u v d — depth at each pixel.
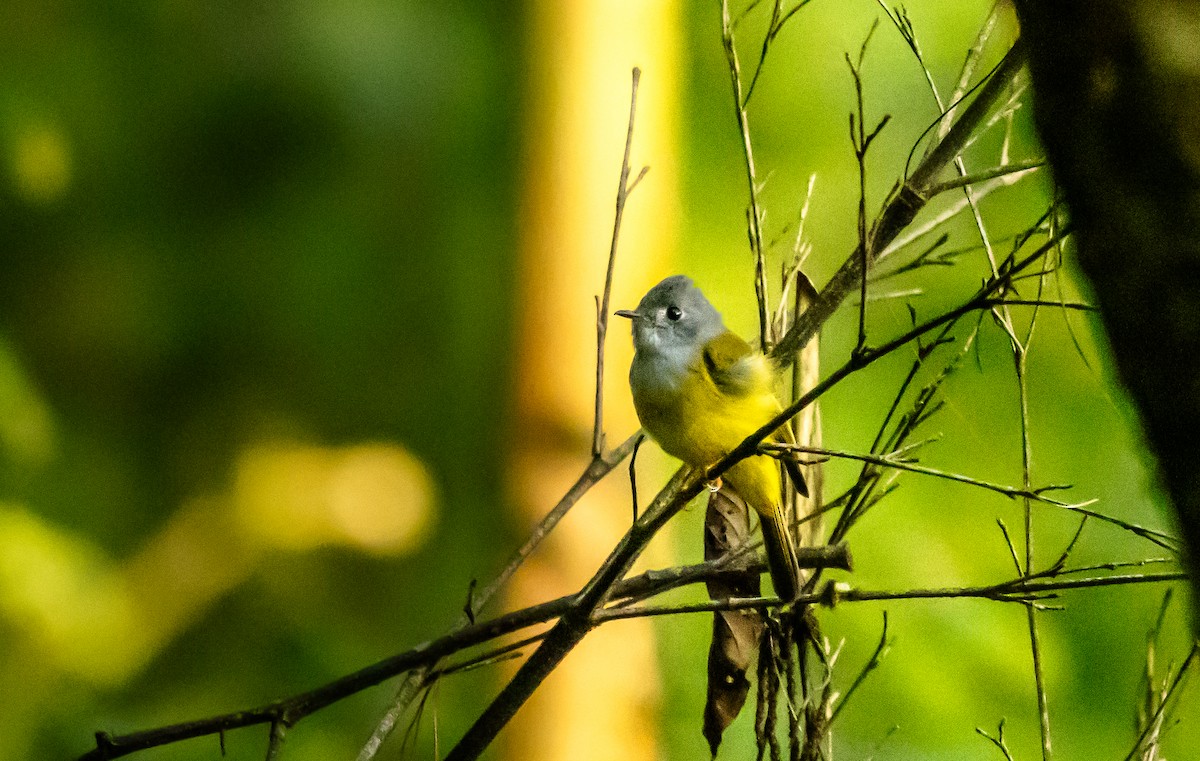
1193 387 2.20
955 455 10.84
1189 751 8.29
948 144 5.45
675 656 11.48
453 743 11.71
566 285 12.30
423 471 15.80
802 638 5.34
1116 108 2.23
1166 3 2.20
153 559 14.87
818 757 5.14
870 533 10.56
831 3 12.51
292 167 16.97
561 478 11.95
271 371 17.66
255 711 4.80
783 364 6.15
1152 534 4.31
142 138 16.89
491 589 5.56
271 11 16.44
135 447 17.38
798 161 12.63
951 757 9.95
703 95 13.80
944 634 10.31
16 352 16.00
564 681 11.27
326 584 15.45
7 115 14.97
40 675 12.99
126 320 17.31
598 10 12.49
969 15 12.26
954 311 4.00
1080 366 10.67
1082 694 10.16
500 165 16.34
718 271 12.85
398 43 16.19
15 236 16.95
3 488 14.56
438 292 17.14
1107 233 2.28
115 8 16.34
